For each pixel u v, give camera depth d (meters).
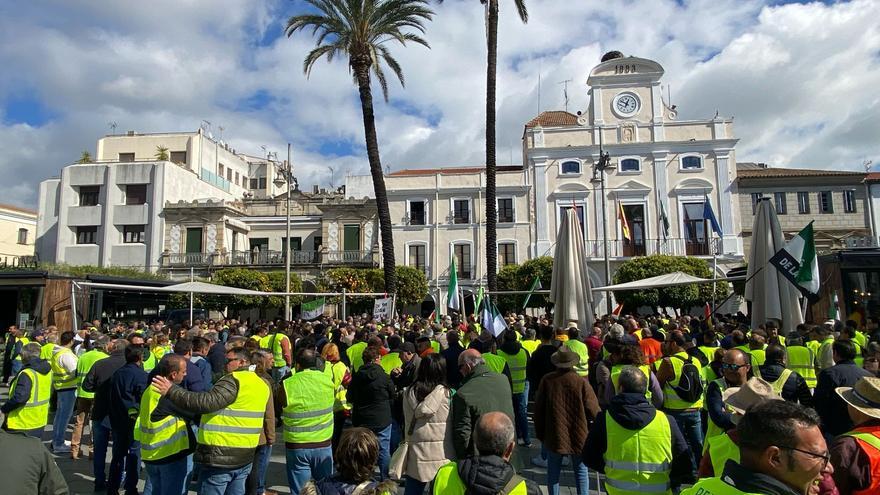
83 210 44.16
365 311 36.69
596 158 39.81
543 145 40.53
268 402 6.26
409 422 5.71
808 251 9.65
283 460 8.99
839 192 37.66
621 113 40.25
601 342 10.18
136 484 7.29
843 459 3.33
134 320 31.23
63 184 44.59
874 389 3.54
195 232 43.16
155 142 52.75
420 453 5.50
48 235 45.56
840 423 5.35
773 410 2.38
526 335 11.41
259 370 6.53
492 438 3.34
